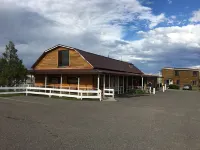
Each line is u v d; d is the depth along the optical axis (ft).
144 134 26.03
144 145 21.81
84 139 23.13
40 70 90.02
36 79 94.07
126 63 133.80
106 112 41.98
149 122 33.47
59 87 88.84
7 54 81.15
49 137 23.44
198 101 73.26
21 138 22.71
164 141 23.47
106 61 103.50
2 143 20.86
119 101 64.54
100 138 23.70
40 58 93.40
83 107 48.29
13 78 80.48
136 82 127.65
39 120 31.94
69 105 50.70
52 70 87.86
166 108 51.42
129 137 24.49
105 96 79.00
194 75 197.77
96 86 84.43
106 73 75.51
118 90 94.12
